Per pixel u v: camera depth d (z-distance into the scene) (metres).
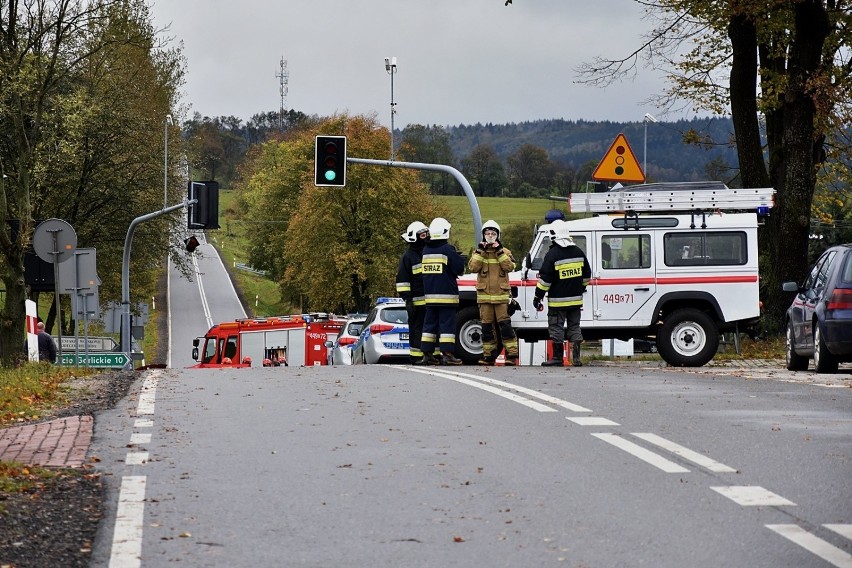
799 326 38.53
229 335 79.56
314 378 31.45
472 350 41.31
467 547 12.84
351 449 19.11
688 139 65.31
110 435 20.70
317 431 21.06
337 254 136.50
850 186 68.75
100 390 29.31
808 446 19.08
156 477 16.84
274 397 26.36
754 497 15.18
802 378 32.50
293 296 165.12
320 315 79.62
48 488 15.99
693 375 33.25
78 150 84.88
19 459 18.25
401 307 52.09
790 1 52.59
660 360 50.09
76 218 90.25
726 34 61.03
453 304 39.69
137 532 13.56
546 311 41.34
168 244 99.00
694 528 13.53
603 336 41.75
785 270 54.69
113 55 78.00
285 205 167.12
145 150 92.19
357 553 12.63
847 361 36.19
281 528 13.78
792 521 13.84
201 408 24.39
